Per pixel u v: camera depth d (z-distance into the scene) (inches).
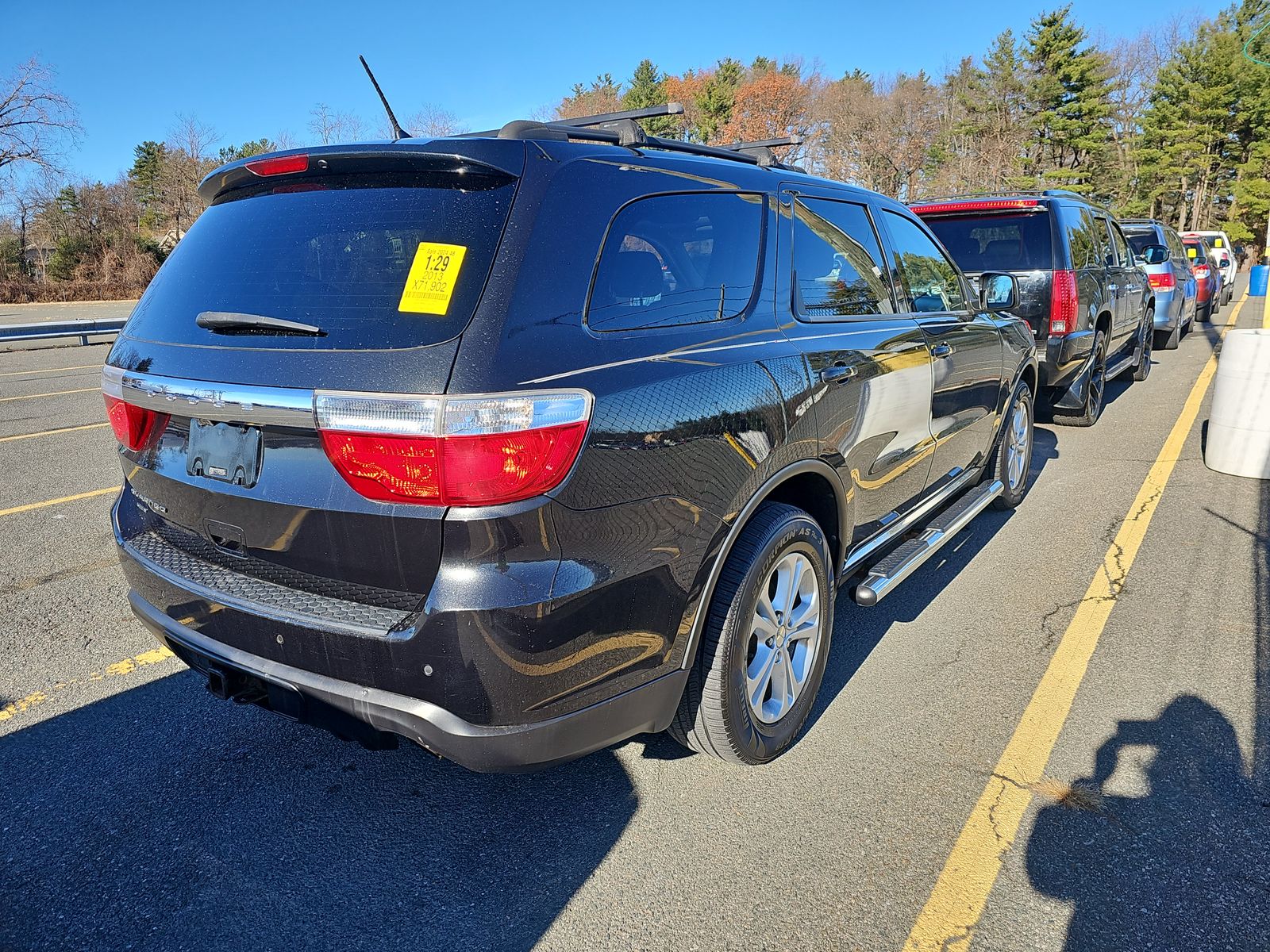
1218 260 845.2
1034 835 94.2
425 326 73.6
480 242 77.3
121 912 84.7
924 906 84.4
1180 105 2300.7
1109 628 144.9
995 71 2410.2
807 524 106.3
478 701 73.1
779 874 89.0
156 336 92.5
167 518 95.0
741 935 81.1
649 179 93.0
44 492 225.5
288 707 84.2
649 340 85.8
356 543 75.2
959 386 156.7
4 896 86.5
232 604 83.6
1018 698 123.1
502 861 91.7
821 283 118.7
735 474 91.3
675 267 93.5
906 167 2657.5
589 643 77.5
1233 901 84.4
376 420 70.6
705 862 91.0
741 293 102.9
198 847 94.0
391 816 99.3
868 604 122.0
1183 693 123.4
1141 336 383.9
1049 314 254.5
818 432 106.4
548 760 78.0
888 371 125.5
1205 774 104.6
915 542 141.0
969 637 143.1
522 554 72.2
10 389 404.5
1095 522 198.7
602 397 76.8
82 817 98.7
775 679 106.2
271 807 100.8
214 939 81.4
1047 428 299.4
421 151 82.7
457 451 69.4
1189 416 313.1
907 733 114.7
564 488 73.7
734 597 94.3
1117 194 2373.3
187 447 88.3
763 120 2623.0
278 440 78.7
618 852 92.7
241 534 84.5
